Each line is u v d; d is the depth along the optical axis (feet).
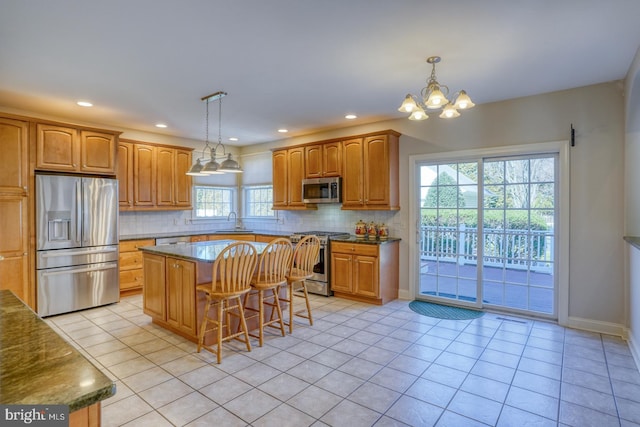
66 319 13.05
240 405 7.48
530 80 11.11
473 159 14.17
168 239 17.56
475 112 13.82
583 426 6.81
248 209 23.00
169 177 18.60
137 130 18.02
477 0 6.82
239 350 10.29
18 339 3.73
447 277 14.99
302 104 13.58
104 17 7.33
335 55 9.29
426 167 15.43
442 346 10.57
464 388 8.18
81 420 2.87
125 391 8.02
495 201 13.85
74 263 13.88
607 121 11.37
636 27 7.85
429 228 15.40
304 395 7.88
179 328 11.12
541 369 9.09
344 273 15.55
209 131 18.51
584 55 9.32
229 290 9.73
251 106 13.85
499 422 6.94
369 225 16.69
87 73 10.39
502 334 11.51
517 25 7.77
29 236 12.85
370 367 9.21
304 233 17.65
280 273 11.28
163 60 9.52
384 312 13.85
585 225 11.78
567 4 6.95
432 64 9.83
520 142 12.86
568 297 12.12
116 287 15.10
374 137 15.43
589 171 11.68
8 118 12.35
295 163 18.40
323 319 13.04
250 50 8.96
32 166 12.94
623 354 9.93
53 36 8.14
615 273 11.35
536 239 13.08
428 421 6.95
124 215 17.90
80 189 13.98
